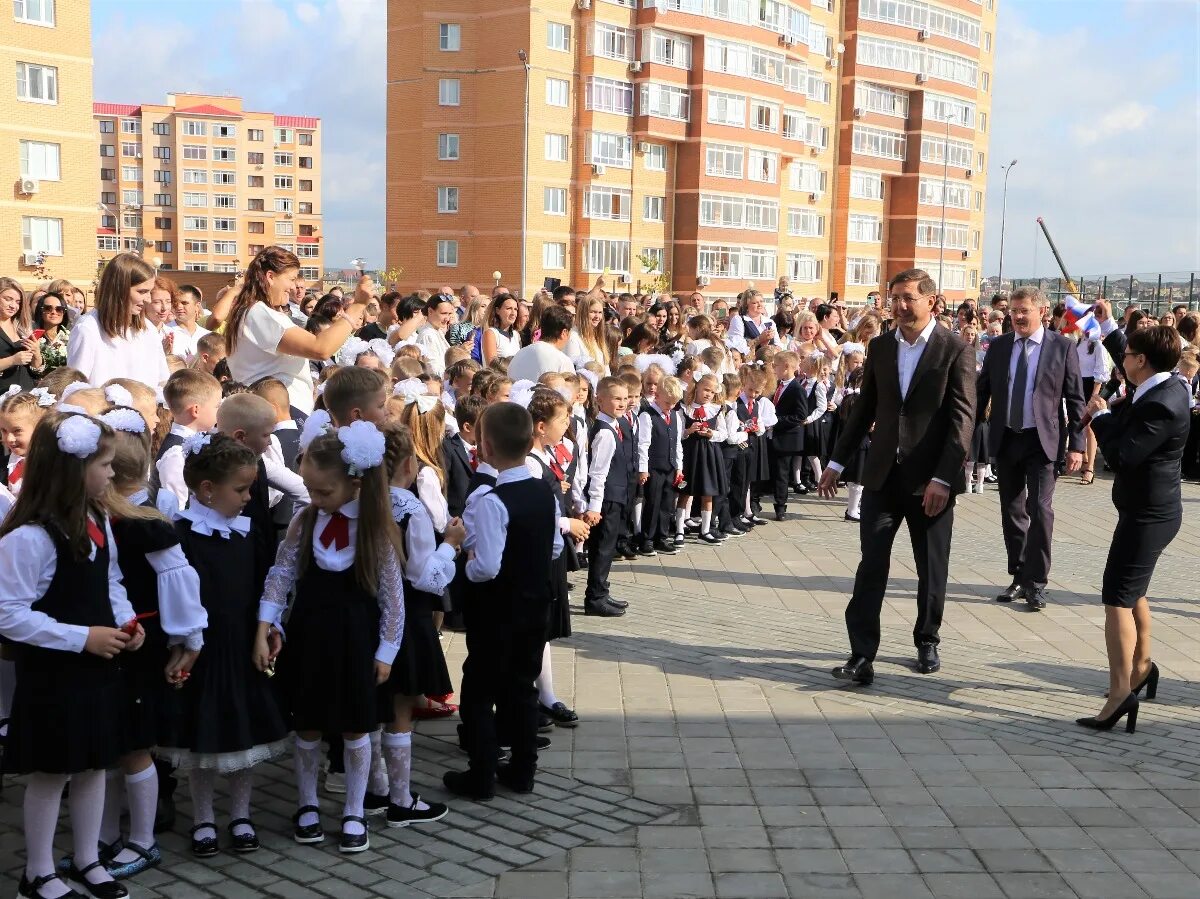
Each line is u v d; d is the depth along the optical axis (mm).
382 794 4672
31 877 3750
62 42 32688
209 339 8133
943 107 62219
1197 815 4727
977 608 8445
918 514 6625
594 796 4805
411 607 4492
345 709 4180
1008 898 3984
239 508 4277
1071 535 11656
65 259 33281
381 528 4223
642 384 9812
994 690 6406
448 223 47594
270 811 4637
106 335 6137
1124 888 4078
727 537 10984
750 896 3953
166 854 4219
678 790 4883
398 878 4043
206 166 116375
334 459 4156
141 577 4039
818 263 58906
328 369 8062
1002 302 17453
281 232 120062
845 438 6766
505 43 45594
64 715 3662
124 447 4039
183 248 116312
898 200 62125
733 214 51062
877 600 6480
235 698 4121
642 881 4043
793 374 12016
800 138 54969
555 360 8297
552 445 6406
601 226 47531
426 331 10312
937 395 6418
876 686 6422
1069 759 5348
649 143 48969
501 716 4824
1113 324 15328
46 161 32719
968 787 4977
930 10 60688
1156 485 5629
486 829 4465
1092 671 6844
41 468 3689
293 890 3941
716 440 10516
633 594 8562
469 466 6527
